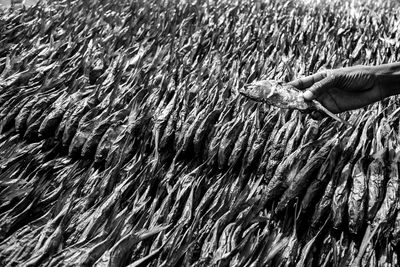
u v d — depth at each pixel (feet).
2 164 8.70
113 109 9.48
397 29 13.39
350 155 7.22
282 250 6.46
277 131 8.02
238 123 8.12
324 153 7.05
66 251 6.42
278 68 11.04
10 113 9.68
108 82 10.66
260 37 12.96
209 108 8.91
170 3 16.40
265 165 7.66
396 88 7.16
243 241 6.45
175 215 7.21
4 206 7.66
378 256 6.15
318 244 6.56
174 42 12.78
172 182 7.90
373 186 6.60
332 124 8.16
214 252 6.52
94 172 8.38
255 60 11.40
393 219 6.32
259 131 8.17
